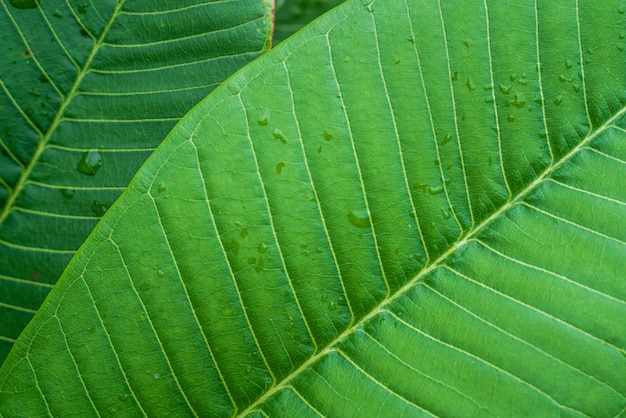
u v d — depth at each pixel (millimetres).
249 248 265
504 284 264
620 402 258
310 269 266
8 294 290
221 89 262
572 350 260
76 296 264
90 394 267
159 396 268
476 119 264
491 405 261
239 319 266
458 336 264
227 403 268
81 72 289
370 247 266
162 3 288
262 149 263
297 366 267
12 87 288
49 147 290
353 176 264
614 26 263
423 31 263
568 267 262
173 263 264
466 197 265
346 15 263
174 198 263
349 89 263
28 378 266
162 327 266
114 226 263
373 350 266
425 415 262
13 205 290
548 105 264
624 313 259
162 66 289
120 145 289
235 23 288
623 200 262
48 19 288
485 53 264
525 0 263
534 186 265
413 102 264
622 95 263
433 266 266
